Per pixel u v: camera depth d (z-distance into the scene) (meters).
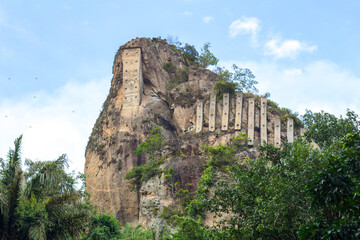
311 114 37.84
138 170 87.50
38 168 26.33
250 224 26.27
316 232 19.36
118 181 91.81
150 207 79.62
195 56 121.19
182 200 77.56
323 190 19.41
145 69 108.00
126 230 53.06
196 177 81.12
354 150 20.41
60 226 25.17
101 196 92.38
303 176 25.89
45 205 25.14
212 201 29.25
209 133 94.62
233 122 94.81
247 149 88.94
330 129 35.75
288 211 25.58
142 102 103.38
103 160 96.44
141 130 97.94
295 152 28.30
